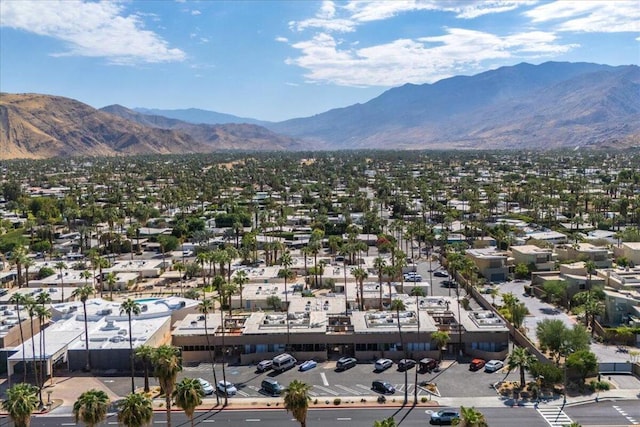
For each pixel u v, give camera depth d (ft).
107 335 366.84
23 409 223.71
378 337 360.28
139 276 573.33
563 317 421.18
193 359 363.97
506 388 311.47
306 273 549.13
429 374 334.03
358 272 452.76
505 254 576.61
